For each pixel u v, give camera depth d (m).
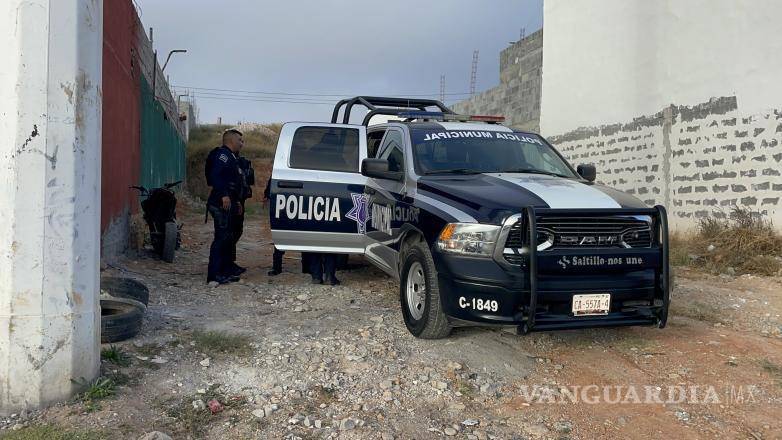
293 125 6.88
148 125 13.12
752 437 3.55
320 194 6.57
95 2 3.68
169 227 8.45
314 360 4.46
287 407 3.75
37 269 3.41
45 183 3.41
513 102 17.28
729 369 4.58
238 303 6.15
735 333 5.48
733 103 9.53
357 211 6.60
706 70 10.03
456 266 4.35
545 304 4.20
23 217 3.37
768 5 8.91
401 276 5.30
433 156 5.64
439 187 4.98
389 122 6.79
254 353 4.57
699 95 10.19
